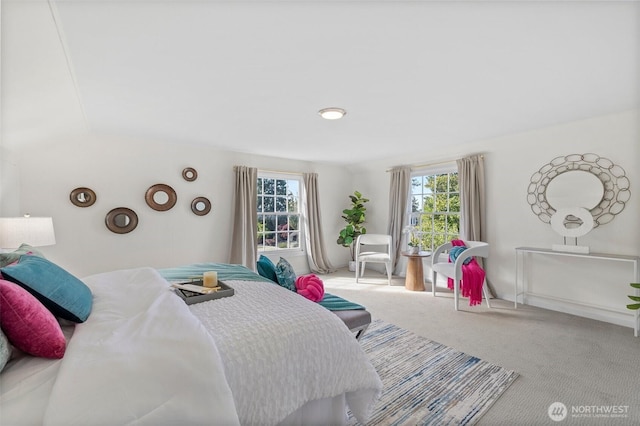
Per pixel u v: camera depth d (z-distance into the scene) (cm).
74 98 231
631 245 283
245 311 155
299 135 360
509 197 372
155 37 155
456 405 173
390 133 350
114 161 365
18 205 306
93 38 154
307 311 156
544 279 345
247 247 459
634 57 178
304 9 135
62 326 135
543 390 186
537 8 135
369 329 286
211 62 182
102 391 87
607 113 282
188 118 292
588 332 274
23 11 128
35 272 125
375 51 172
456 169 444
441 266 379
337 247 598
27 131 262
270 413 118
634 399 176
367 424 157
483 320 308
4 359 95
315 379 134
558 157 327
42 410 85
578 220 306
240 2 129
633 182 280
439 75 202
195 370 100
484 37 158
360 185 600
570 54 175
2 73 168
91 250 352
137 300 158
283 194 531
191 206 422
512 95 237
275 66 189
